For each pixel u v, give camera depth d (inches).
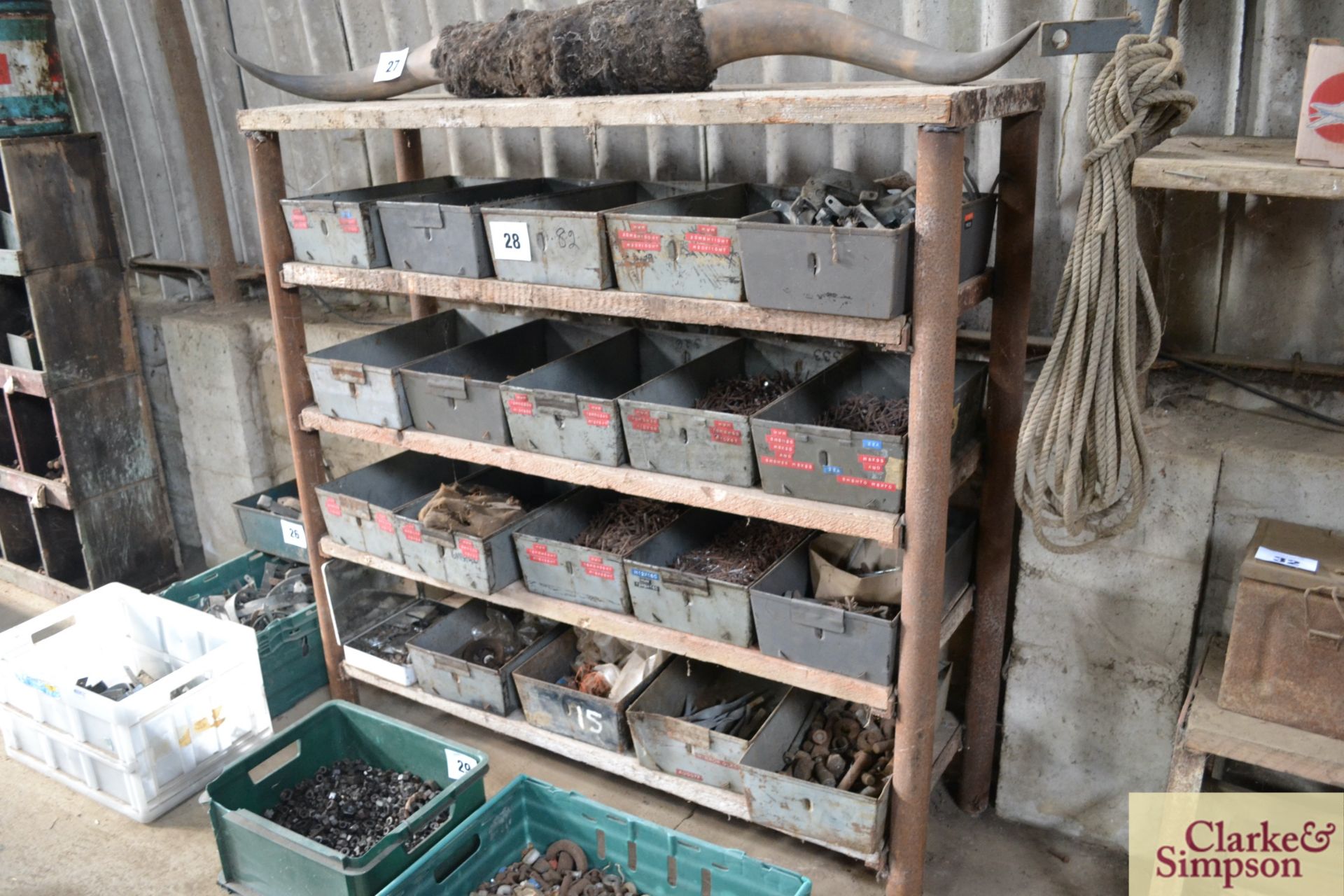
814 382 87.9
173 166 149.7
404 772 102.7
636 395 87.3
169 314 147.0
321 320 135.6
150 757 101.9
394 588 122.5
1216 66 82.2
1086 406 72.0
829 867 93.8
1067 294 71.9
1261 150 71.9
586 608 94.1
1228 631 84.9
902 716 79.6
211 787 92.7
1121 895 89.5
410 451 117.3
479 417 93.7
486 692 102.4
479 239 86.2
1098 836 95.1
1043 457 75.1
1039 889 90.6
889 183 84.7
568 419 87.5
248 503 136.9
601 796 103.9
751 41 77.0
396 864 85.8
